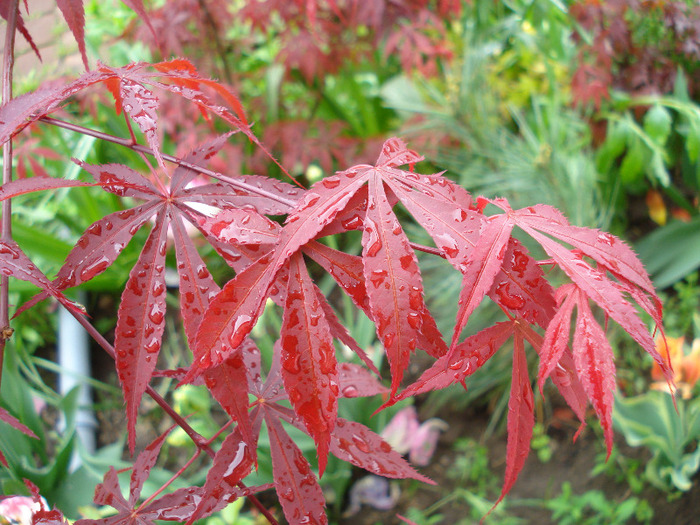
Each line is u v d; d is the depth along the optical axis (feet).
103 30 2.95
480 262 0.70
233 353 0.76
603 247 0.74
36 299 0.79
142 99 0.80
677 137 2.79
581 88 2.49
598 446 2.26
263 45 3.11
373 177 0.75
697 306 2.48
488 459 2.27
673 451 1.95
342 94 3.28
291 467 0.85
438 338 0.77
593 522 2.00
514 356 0.76
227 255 0.80
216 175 0.83
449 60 2.62
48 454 2.17
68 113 2.35
